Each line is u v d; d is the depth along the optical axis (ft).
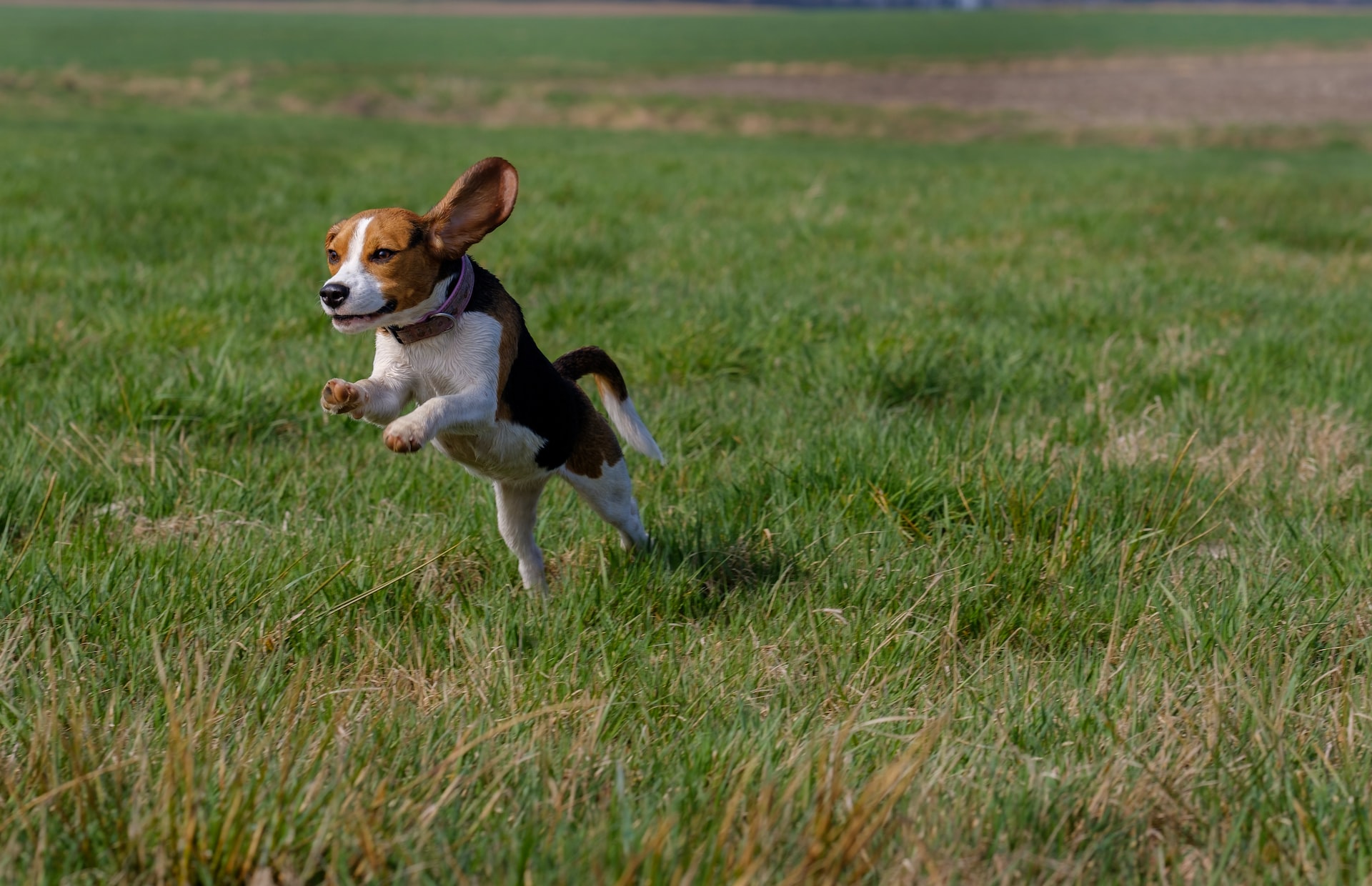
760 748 15.53
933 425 29.68
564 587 22.17
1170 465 27.71
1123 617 20.42
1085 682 18.19
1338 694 17.72
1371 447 29.50
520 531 22.27
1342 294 48.93
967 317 43.86
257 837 12.67
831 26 545.44
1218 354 37.11
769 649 19.24
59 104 213.05
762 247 59.00
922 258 57.21
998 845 13.99
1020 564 22.02
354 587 20.94
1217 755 15.72
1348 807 14.47
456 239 19.29
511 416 20.62
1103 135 202.69
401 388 19.88
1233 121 212.02
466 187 19.13
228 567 21.26
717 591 22.56
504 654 18.30
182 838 12.98
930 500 24.94
